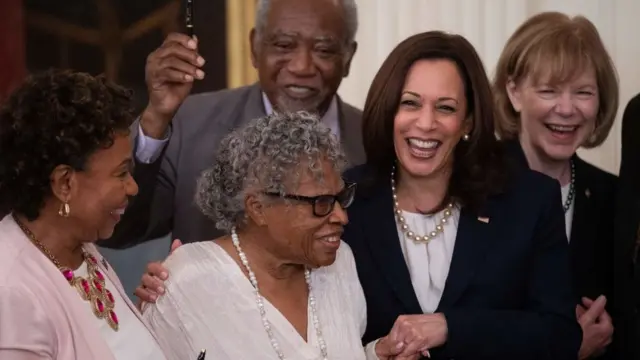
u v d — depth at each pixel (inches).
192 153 196.9
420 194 162.6
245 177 136.8
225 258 142.5
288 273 143.6
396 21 240.2
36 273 114.0
